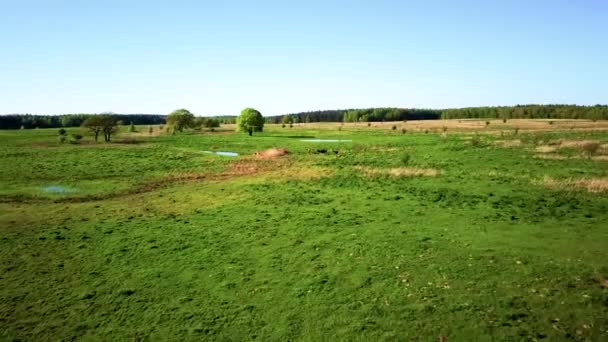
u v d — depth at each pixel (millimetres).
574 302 15234
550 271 17984
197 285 18531
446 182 39312
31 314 16375
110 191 41000
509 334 13484
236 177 48219
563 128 107000
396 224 26172
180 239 24703
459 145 70062
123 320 15797
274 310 16078
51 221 29375
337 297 16797
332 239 23719
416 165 51094
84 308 16750
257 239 24266
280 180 44031
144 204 34750
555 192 33250
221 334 14625
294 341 14016
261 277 19062
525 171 43312
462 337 13539
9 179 47688
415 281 17812
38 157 67875
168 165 59312
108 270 20422
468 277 17859
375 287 17500
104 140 104875
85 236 25672
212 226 27203
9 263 21453
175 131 140625
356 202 32594
